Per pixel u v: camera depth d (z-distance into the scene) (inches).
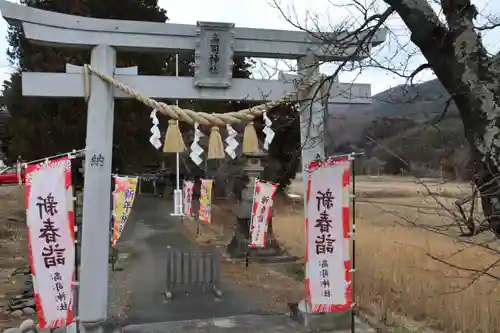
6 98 807.1
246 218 558.6
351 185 285.3
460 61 163.2
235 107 831.1
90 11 737.6
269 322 306.2
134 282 431.8
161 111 271.4
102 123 263.3
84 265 257.8
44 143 725.9
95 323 257.4
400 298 360.2
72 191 254.5
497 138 155.2
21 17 248.8
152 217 911.0
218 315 328.5
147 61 750.5
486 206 157.6
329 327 293.6
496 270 352.8
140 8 776.9
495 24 178.2
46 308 238.2
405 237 514.3
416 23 170.9
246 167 566.3
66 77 261.4
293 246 597.3
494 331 298.5
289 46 293.9
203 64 280.2
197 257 406.0
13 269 478.0
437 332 305.6
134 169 864.3
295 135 792.9
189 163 1004.6
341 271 257.6
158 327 295.0
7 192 1032.8
